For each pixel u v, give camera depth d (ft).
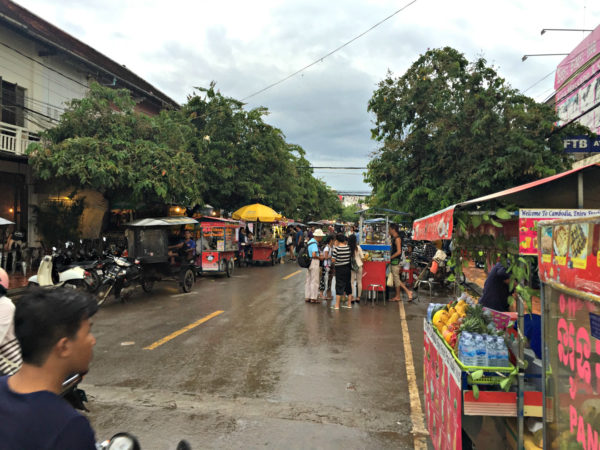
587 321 5.80
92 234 55.11
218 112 67.26
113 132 46.26
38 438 3.85
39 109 50.52
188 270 37.73
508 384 8.67
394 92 46.34
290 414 13.34
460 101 42.63
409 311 29.91
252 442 11.63
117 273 30.76
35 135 49.14
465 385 8.89
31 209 48.67
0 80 45.70
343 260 30.30
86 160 41.06
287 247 80.89
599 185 9.64
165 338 21.97
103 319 26.45
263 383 15.90
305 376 16.70
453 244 15.21
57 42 52.34
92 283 32.04
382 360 18.79
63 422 3.94
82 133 44.98
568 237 6.20
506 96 42.34
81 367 4.48
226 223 49.21
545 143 40.45
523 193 9.94
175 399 14.35
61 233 49.11
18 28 45.03
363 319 27.07
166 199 47.75
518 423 8.80
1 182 46.01
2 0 45.91
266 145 70.85
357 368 17.71
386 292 36.24
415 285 36.60
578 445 6.07
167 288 39.50
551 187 9.85
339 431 12.33
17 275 41.98
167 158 46.73
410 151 45.34
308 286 32.91
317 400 14.44
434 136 43.83
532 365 9.44
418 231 14.62
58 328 4.20
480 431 10.44
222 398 14.49
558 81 47.57
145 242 34.06
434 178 43.68
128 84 62.28
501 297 13.12
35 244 48.91
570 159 42.42
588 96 40.16
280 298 34.60
